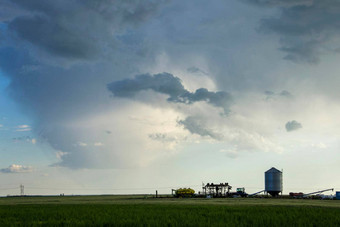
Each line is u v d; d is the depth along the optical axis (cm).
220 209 5472
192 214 4575
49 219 4212
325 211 4959
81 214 4831
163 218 4056
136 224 3556
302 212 4788
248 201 8888
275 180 12669
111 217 4284
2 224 3719
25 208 6325
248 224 3547
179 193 13338
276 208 5600
